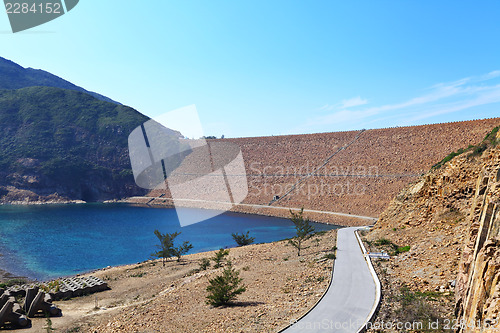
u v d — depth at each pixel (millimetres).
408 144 119938
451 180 33594
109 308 28406
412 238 32250
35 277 44812
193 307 22812
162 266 44438
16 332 22969
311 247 41000
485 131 102188
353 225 86438
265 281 27859
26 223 92625
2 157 168125
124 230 81062
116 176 168375
